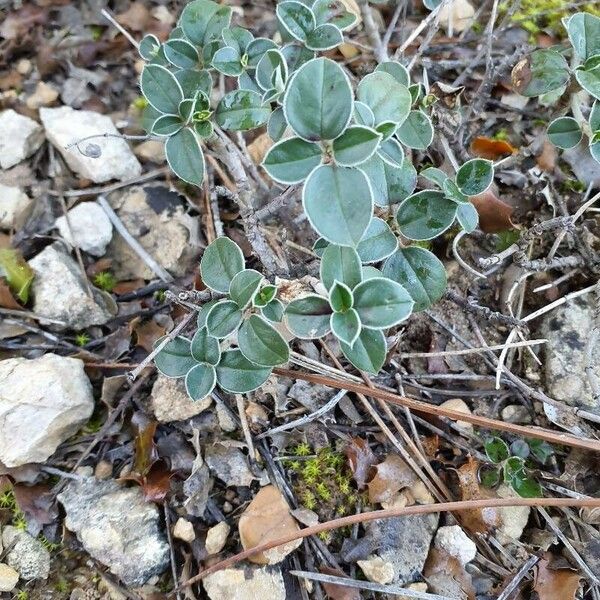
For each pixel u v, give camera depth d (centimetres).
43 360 25
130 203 31
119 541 23
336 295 19
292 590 23
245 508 24
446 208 22
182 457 25
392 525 24
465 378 26
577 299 27
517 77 25
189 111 22
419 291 22
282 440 25
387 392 25
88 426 26
